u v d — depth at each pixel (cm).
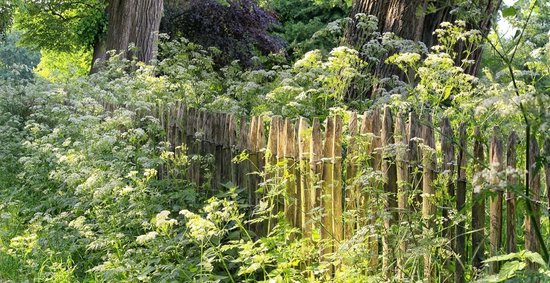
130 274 524
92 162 699
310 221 478
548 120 293
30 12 2422
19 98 1177
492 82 482
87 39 2542
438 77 584
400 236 438
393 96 582
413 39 789
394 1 800
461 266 421
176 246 529
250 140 595
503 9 329
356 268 439
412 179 460
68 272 583
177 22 2172
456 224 416
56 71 1209
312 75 712
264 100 780
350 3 1476
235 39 2183
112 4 1570
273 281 457
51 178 743
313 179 505
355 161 485
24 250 645
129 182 702
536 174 341
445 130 435
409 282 420
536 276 312
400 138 454
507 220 389
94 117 779
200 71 1054
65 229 664
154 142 750
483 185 310
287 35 2831
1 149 959
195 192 640
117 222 598
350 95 780
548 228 382
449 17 790
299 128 522
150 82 895
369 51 738
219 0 2170
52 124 1062
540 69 454
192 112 695
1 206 749
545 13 336
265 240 478
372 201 451
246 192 603
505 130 470
